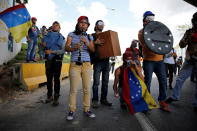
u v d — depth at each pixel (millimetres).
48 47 4047
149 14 3445
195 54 3611
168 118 2998
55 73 3904
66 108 3572
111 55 3629
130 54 3500
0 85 2359
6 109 3355
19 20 4422
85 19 3082
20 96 4402
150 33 3207
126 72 3404
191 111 3436
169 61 6203
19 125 2578
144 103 3162
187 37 3646
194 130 2463
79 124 2674
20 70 4984
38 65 6086
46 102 3982
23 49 10312
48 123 2693
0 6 5512
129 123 2738
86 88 3100
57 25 4184
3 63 5922
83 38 2955
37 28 7582
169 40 3330
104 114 3223
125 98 3186
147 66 3459
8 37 6695
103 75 4000
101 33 3750
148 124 2695
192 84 7551
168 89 6348
